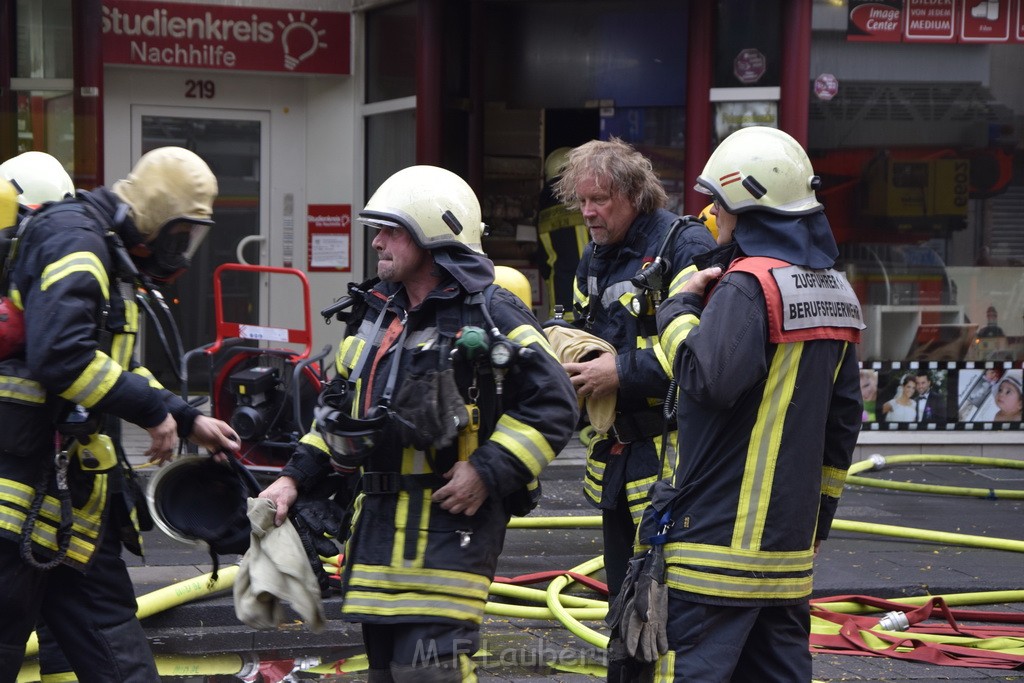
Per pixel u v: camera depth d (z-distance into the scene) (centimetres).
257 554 389
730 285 364
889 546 788
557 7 1193
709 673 360
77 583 410
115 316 397
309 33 1223
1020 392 1107
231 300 1272
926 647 577
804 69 1048
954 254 1086
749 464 364
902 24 1061
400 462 376
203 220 412
